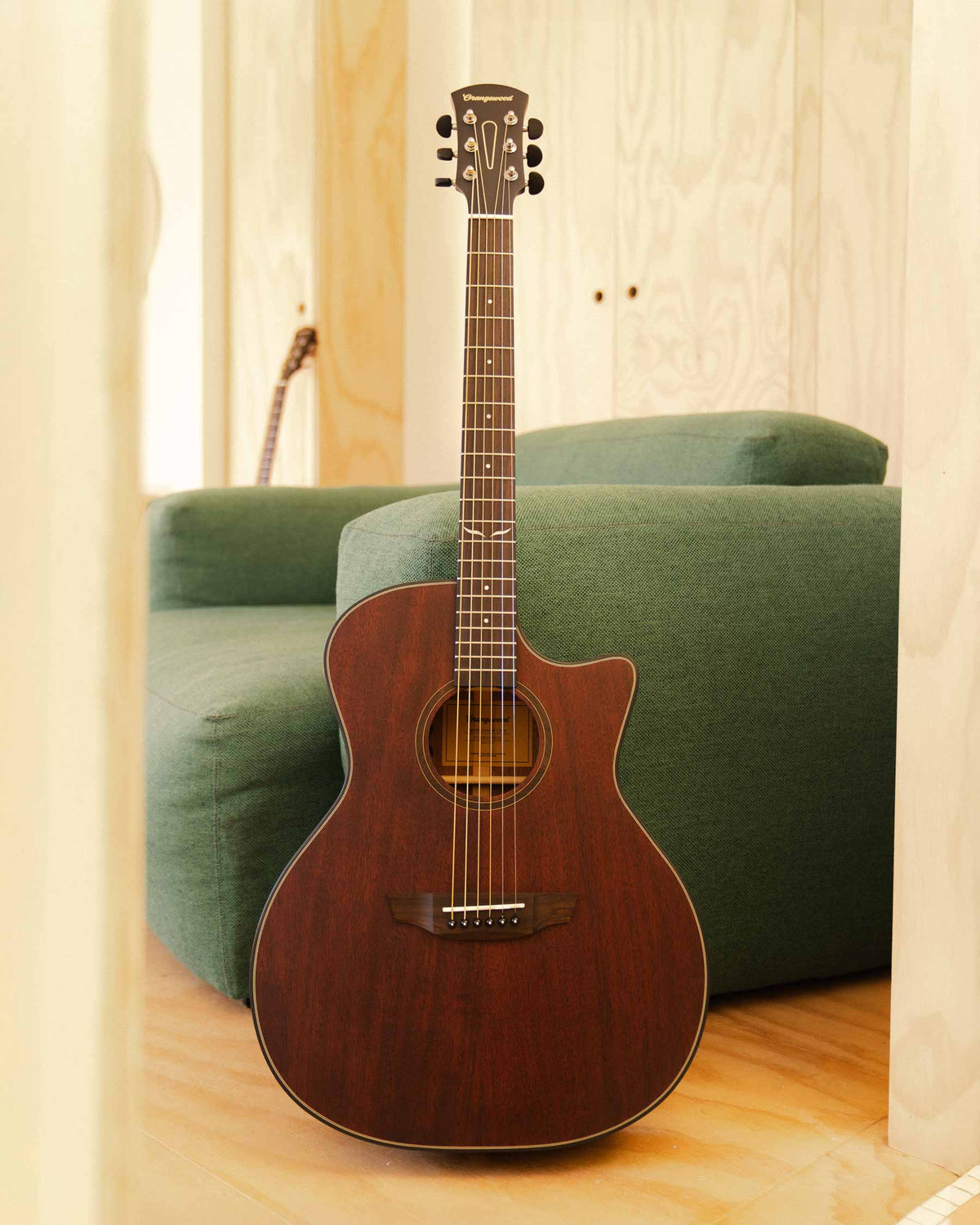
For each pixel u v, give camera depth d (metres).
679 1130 1.13
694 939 1.06
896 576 1.44
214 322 3.65
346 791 1.05
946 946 1.05
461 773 1.08
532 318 3.07
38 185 0.29
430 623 1.07
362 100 3.38
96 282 0.30
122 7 0.30
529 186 1.20
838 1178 1.04
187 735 1.36
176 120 3.58
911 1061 1.08
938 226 1.03
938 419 1.04
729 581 1.33
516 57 3.03
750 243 2.72
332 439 3.45
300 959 1.03
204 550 2.20
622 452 1.90
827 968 1.47
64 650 0.31
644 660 1.28
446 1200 1.00
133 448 0.31
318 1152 1.09
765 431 1.65
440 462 3.61
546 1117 1.03
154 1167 1.06
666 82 2.80
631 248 2.88
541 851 1.05
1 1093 0.30
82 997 0.32
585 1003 1.04
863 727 1.43
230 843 1.34
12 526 0.29
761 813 1.38
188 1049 1.32
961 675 1.04
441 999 1.03
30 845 0.31
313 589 2.28
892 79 2.47
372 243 3.45
